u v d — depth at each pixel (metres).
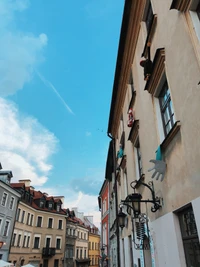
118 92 11.20
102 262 23.23
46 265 40.19
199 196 3.13
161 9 5.05
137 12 7.34
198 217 3.13
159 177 4.88
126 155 9.64
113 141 14.40
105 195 23.98
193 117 3.37
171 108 4.75
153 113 5.50
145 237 6.12
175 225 3.99
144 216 6.09
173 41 4.27
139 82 7.29
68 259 47.19
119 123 12.60
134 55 8.20
